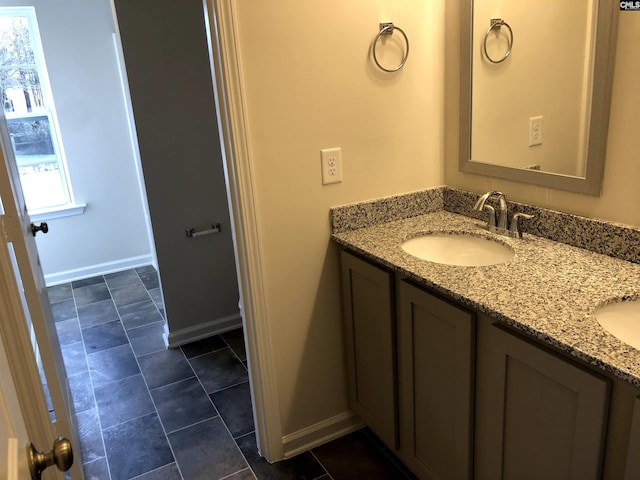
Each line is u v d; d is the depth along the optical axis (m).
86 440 2.25
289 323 2.00
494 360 1.36
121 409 2.46
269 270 1.90
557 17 1.57
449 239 1.94
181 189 2.82
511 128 1.80
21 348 1.37
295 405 2.10
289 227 1.90
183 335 3.03
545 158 1.70
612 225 1.54
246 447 2.17
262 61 1.70
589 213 1.62
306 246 1.95
